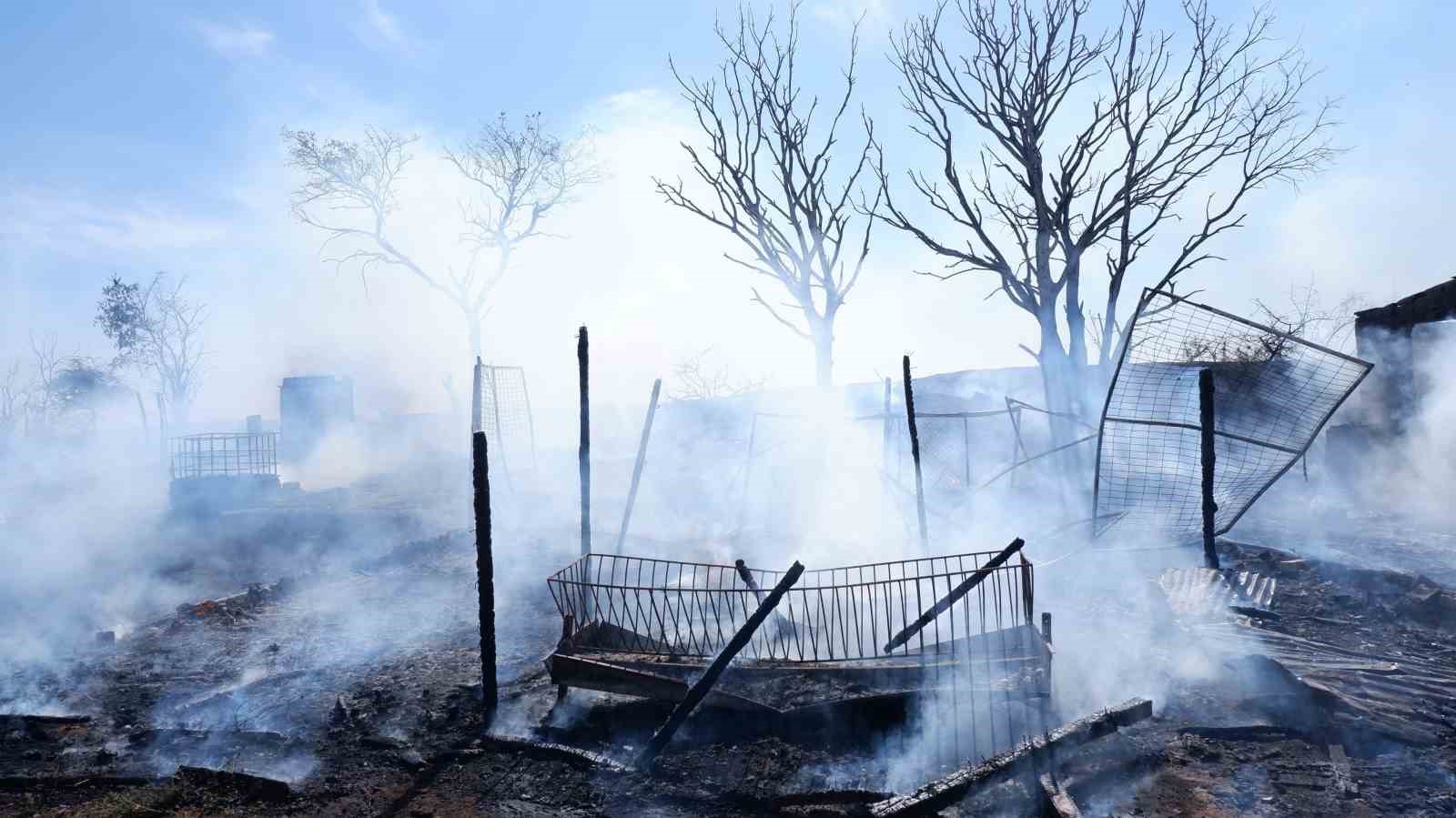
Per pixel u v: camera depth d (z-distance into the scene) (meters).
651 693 8.27
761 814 7.00
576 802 7.32
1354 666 9.26
